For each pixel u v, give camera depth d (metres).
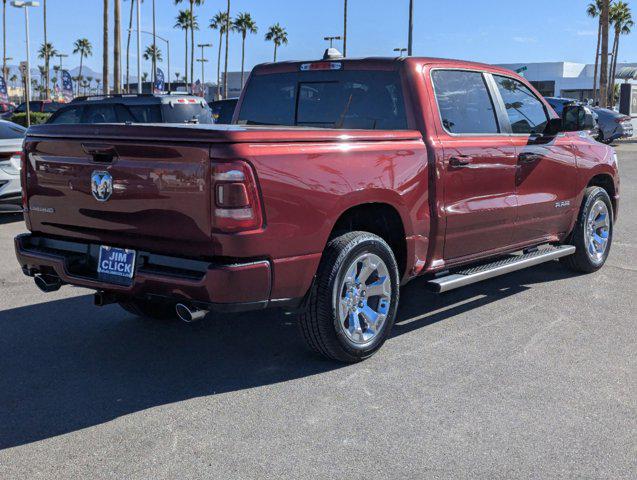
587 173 6.62
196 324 5.38
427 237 4.86
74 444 3.45
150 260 4.02
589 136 6.95
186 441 3.48
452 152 4.95
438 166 4.85
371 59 5.16
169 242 3.92
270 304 3.96
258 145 3.78
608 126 25.36
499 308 5.80
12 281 6.67
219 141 3.68
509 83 5.86
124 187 4.02
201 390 4.11
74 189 4.27
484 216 5.30
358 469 3.21
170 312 5.48
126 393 4.07
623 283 6.64
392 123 5.00
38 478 3.13
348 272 4.29
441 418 3.73
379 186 4.38
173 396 4.03
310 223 4.00
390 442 3.46
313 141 4.06
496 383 4.20
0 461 3.29
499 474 3.17
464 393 4.05
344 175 4.18
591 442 3.47
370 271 4.46
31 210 4.57
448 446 3.43
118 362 4.58
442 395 4.03
